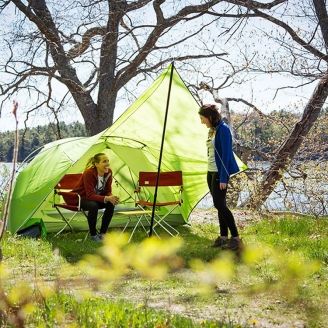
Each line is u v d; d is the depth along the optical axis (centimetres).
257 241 886
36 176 988
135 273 673
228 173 805
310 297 531
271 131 1945
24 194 980
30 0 2033
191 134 1019
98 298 525
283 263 290
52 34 2038
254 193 1340
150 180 977
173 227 1071
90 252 830
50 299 493
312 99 1528
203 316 509
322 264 694
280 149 1556
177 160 1062
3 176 1111
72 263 766
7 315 387
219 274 254
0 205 1077
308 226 990
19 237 946
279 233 951
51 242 903
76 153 982
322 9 1563
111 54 2131
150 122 1004
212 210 1376
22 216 961
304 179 1274
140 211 952
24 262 779
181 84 978
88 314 462
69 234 1009
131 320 454
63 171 956
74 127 2275
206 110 815
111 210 931
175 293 593
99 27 2095
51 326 430
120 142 1073
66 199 961
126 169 1130
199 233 1012
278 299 545
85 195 942
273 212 1252
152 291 603
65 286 521
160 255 250
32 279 649
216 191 816
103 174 952
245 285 598
